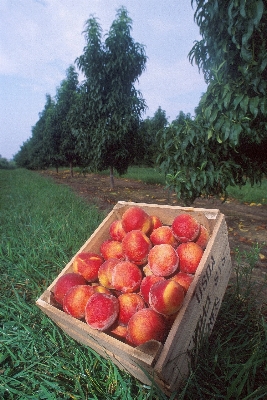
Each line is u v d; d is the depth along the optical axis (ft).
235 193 33.37
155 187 45.62
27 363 6.81
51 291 6.59
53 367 6.55
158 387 5.03
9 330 7.72
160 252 6.22
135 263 6.75
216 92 11.10
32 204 24.61
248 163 14.15
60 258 11.64
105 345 5.43
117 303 5.84
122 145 38.14
